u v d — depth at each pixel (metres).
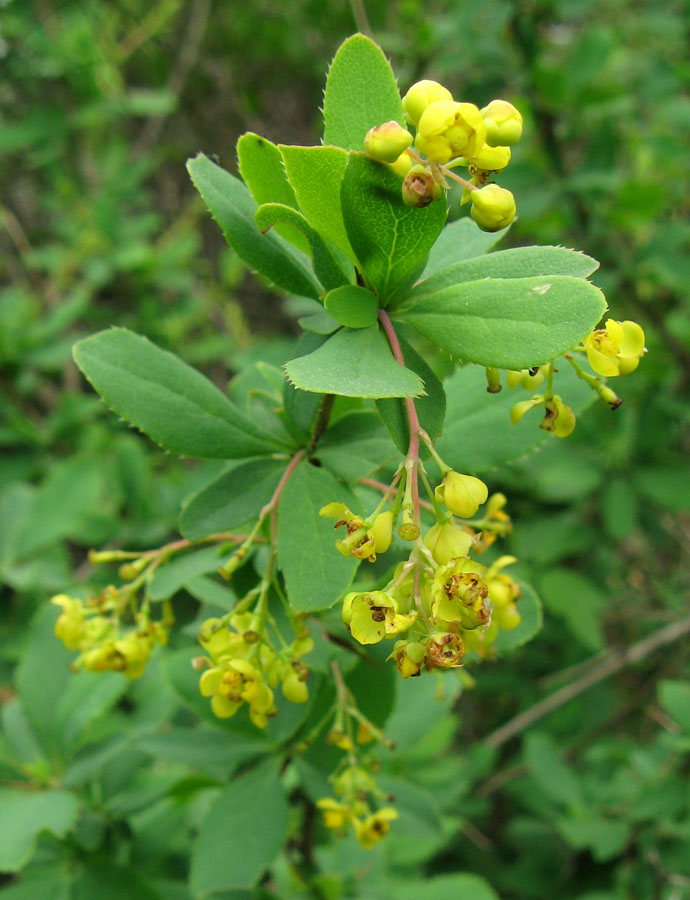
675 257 0.42
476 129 0.15
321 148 0.16
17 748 0.25
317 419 0.18
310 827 0.24
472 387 0.20
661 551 0.56
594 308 0.14
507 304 0.15
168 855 0.29
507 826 0.42
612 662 0.42
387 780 0.26
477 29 0.43
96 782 0.24
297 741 0.22
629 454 0.41
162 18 0.63
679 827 0.32
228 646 0.18
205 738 0.23
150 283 0.58
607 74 0.55
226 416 0.19
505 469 0.42
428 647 0.15
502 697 0.50
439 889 0.28
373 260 0.16
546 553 0.41
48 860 0.24
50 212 0.70
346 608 0.16
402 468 0.16
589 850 0.37
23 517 0.35
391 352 0.16
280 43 0.75
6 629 0.33
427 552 0.16
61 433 0.45
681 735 0.35
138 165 0.60
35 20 0.56
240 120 0.81
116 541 0.35
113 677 0.24
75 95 0.57
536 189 0.43
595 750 0.37
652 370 0.42
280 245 0.18
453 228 0.19
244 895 0.23
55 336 0.55
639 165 0.52
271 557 0.18
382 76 0.17
